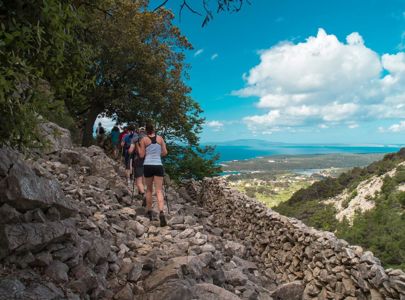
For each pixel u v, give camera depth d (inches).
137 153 410.6
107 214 280.8
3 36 128.0
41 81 144.1
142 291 177.6
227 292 184.4
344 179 3415.4
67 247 166.7
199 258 223.5
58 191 185.0
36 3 130.7
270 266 376.8
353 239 2007.9
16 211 151.2
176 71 1095.0
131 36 899.4
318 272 283.0
